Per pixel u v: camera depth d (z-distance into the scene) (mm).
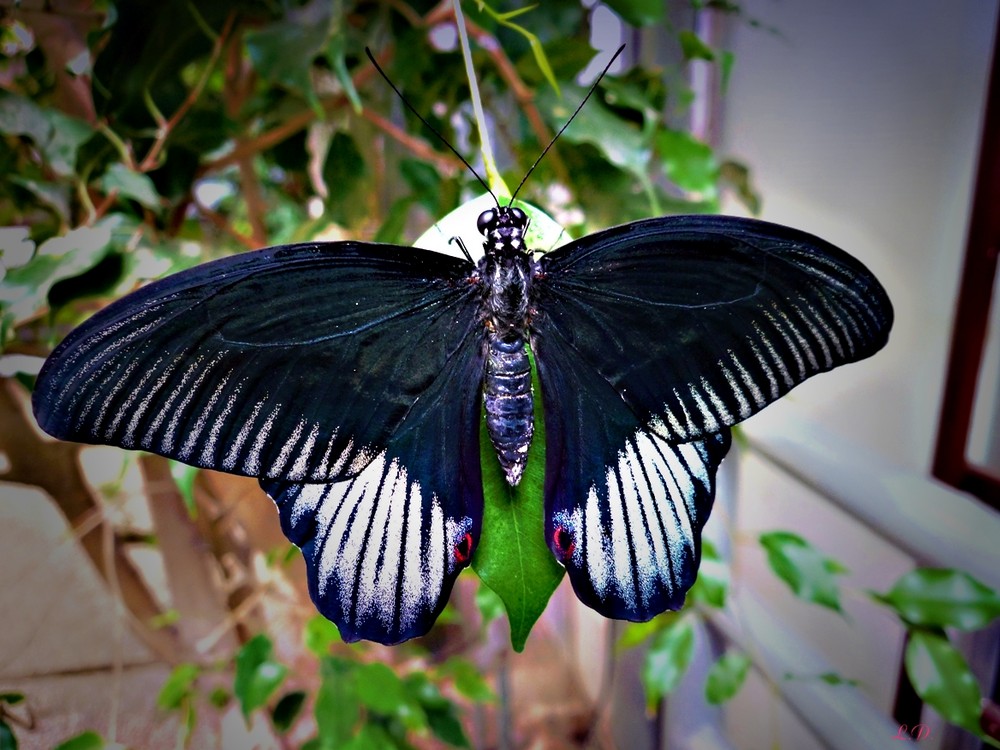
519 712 367
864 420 236
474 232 129
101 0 156
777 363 115
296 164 207
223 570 235
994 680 202
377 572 118
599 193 182
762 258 112
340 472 117
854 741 230
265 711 258
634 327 125
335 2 151
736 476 292
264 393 110
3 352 168
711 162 175
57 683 275
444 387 126
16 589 274
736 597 262
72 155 154
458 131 222
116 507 207
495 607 211
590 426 127
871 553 237
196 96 165
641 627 214
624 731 339
